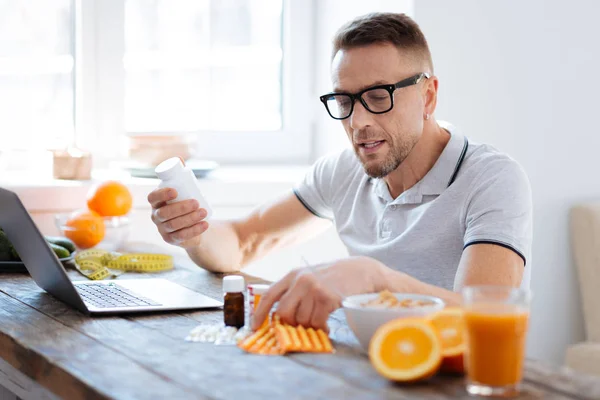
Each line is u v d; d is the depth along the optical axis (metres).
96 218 2.23
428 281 1.79
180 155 2.76
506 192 1.68
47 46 2.89
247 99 3.15
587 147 2.89
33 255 1.58
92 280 1.88
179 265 2.09
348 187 2.00
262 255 2.11
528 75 2.81
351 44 1.68
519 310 0.98
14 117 2.88
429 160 1.82
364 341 1.19
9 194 1.48
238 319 1.37
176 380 1.09
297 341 1.22
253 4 3.11
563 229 2.88
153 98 3.03
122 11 2.96
